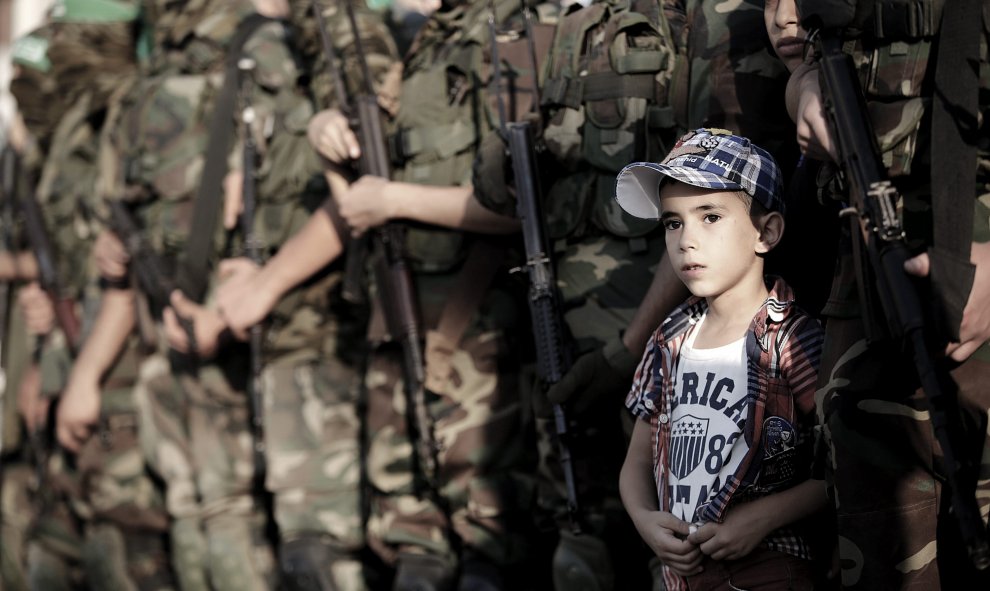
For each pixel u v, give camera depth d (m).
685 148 2.36
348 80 3.95
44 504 5.51
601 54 2.97
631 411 2.52
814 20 2.21
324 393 4.31
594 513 3.08
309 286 4.25
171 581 4.99
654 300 2.76
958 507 1.98
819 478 2.30
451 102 3.56
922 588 2.23
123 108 4.88
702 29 2.72
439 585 3.71
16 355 5.83
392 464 3.78
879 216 2.10
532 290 3.03
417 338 3.58
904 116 2.20
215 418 4.51
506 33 3.39
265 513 4.60
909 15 2.18
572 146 3.00
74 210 5.37
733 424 2.30
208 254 4.48
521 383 3.56
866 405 2.22
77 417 5.00
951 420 2.11
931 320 2.06
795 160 2.65
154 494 4.99
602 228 2.99
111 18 5.42
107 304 4.95
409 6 4.40
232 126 4.45
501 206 3.20
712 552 2.29
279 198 4.36
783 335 2.32
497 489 3.52
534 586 3.59
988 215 2.16
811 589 2.36
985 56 2.13
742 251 2.32
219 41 4.59
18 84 5.55
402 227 3.60
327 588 4.20
